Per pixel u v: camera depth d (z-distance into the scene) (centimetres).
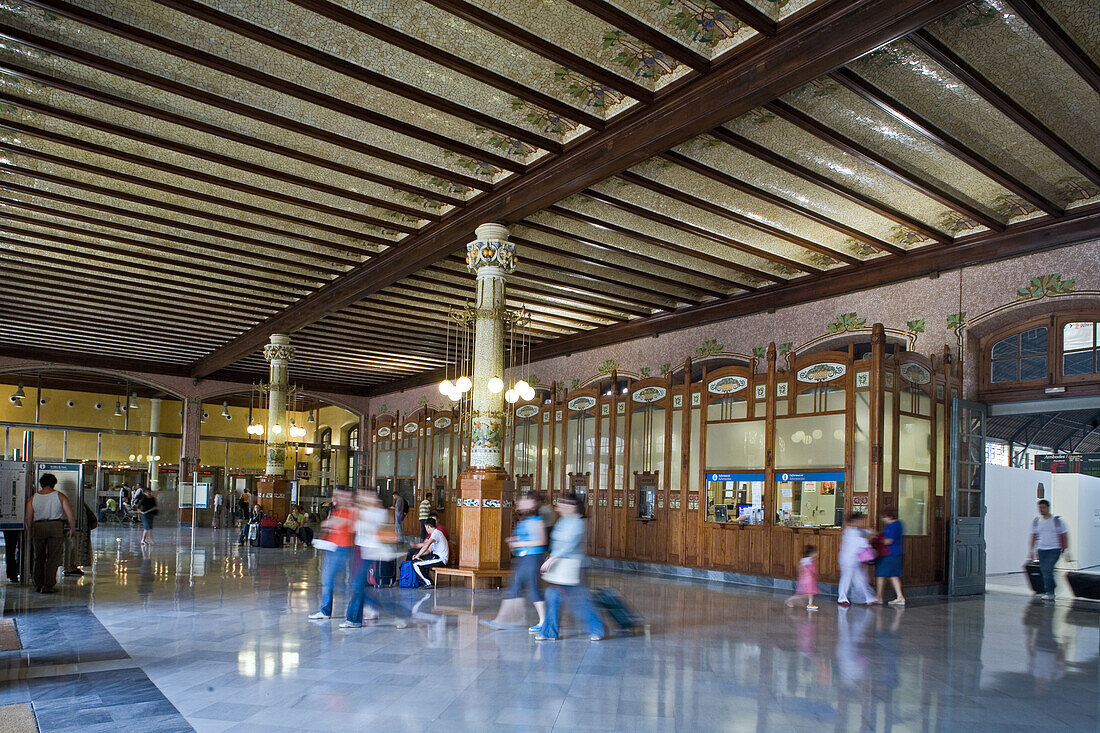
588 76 716
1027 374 1103
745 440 1302
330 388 2684
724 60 703
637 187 990
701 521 1348
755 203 1029
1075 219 1006
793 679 579
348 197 1013
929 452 1158
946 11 574
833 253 1193
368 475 2448
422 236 1159
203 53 698
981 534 1181
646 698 516
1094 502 1673
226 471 2703
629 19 641
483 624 781
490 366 1060
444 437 2058
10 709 465
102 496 2522
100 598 909
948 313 1152
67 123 856
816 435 1184
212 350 2177
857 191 966
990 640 762
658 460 1462
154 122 845
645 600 1009
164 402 2653
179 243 1232
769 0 643
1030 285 1061
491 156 899
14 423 2344
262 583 1076
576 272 1319
